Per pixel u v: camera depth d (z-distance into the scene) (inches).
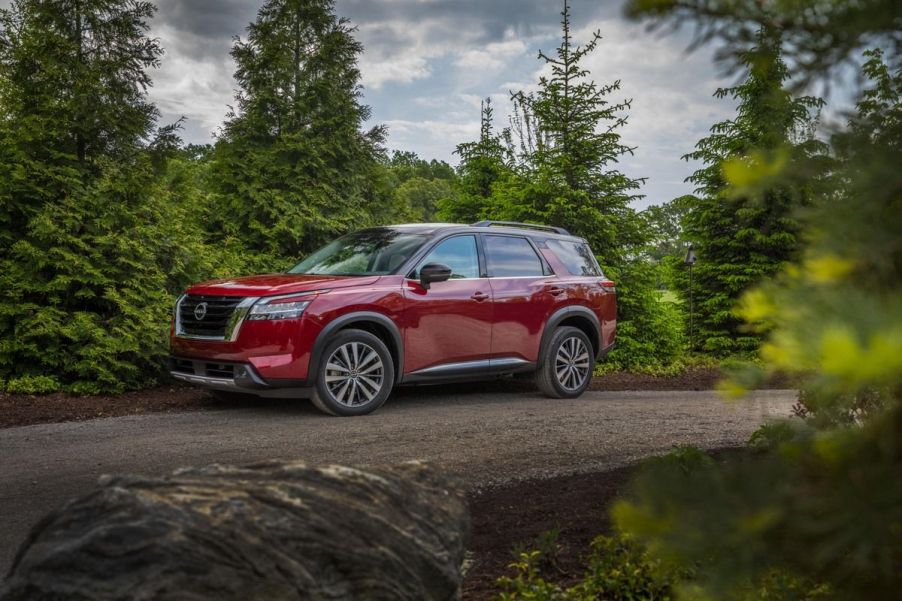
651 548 32.6
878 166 29.6
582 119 543.2
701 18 33.9
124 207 359.9
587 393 379.2
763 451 81.1
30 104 364.2
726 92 402.3
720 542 30.0
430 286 309.7
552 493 162.6
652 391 401.7
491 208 614.2
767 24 33.4
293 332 273.6
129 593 59.2
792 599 39.6
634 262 543.8
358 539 68.0
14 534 144.9
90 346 332.2
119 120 379.6
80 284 355.6
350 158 560.4
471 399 338.3
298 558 64.0
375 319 291.4
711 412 304.5
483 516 148.3
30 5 368.8
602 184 538.9
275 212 508.4
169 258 384.2
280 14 554.9
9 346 324.5
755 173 31.4
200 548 60.4
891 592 31.7
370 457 212.1
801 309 26.1
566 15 543.5
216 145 535.5
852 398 36.2
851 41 31.9
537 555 115.1
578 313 357.4
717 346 572.7
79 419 277.1
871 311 23.1
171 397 326.6
